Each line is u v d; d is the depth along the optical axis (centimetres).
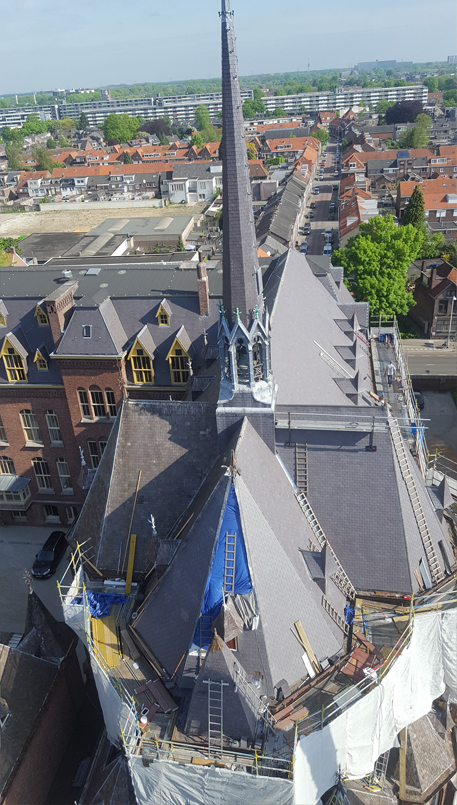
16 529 7688
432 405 9925
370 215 17312
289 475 4609
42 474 7450
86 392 6819
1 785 3888
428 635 3975
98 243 16788
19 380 6994
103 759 4191
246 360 4350
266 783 3161
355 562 4484
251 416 4447
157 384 6838
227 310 4247
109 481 4950
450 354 11238
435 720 4341
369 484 4456
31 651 4738
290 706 3534
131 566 4744
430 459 8394
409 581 4381
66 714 4800
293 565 3994
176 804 3491
